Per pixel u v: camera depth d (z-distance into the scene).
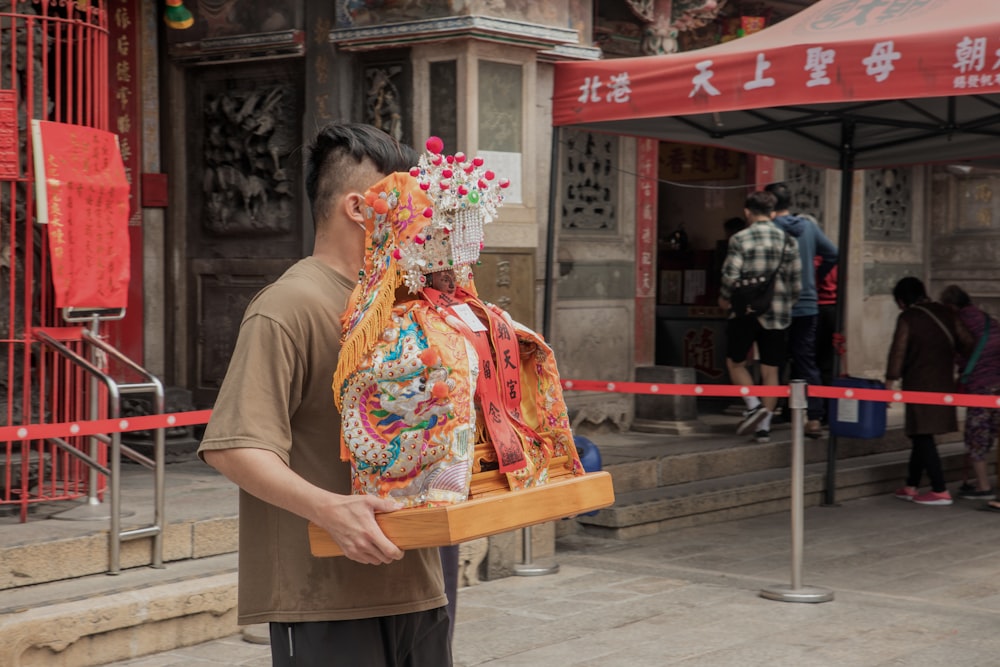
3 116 5.82
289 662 2.58
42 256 5.96
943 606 6.08
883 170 13.23
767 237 9.81
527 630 5.64
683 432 10.09
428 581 2.64
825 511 9.14
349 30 7.95
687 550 7.61
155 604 5.15
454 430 2.38
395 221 2.47
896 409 12.64
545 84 8.80
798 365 10.29
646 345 10.45
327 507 2.33
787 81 6.68
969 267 14.02
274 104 8.38
